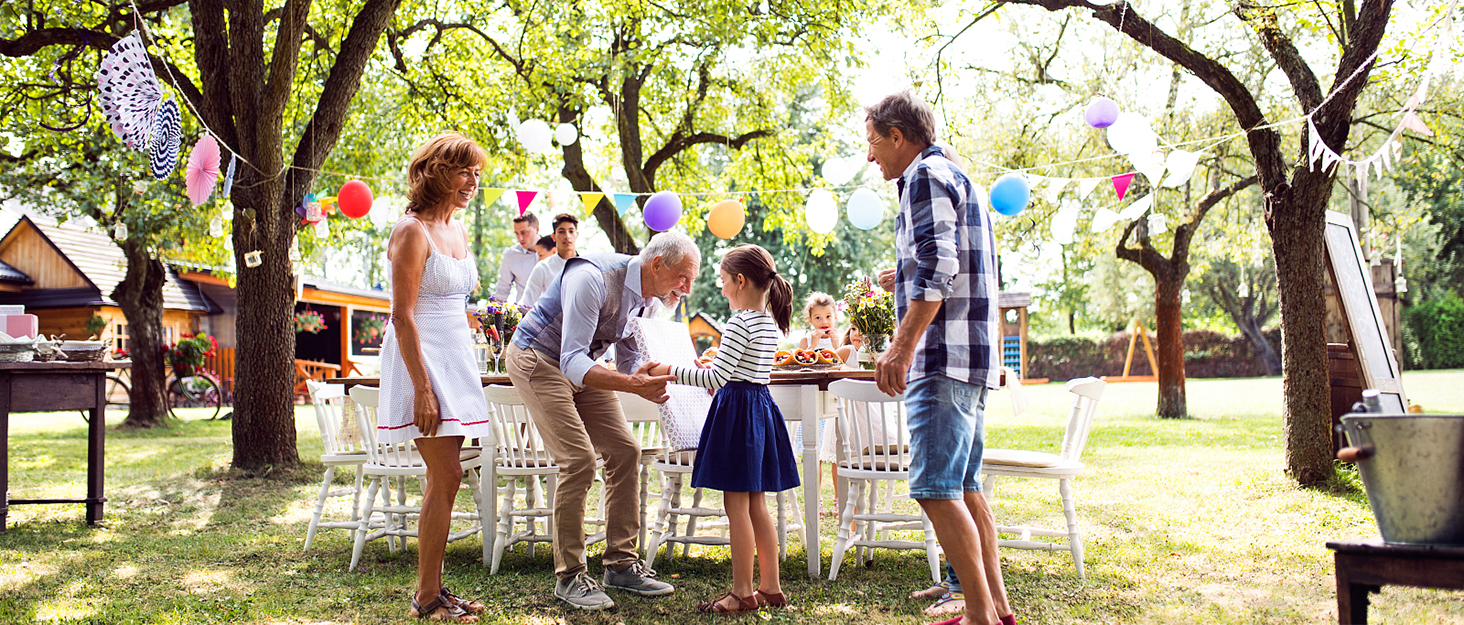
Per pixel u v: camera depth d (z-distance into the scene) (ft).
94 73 25.11
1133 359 80.79
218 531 13.96
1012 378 11.77
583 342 9.47
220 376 50.26
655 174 37.42
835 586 10.37
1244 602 9.37
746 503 9.42
